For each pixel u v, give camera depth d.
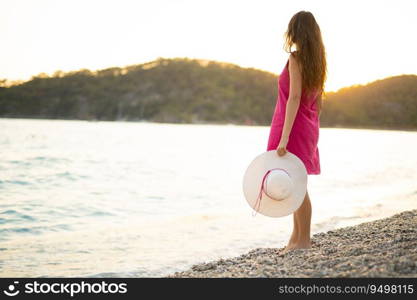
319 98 3.73
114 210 7.75
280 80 3.65
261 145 35.94
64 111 134.50
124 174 13.93
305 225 3.77
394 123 63.59
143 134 56.22
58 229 6.12
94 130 63.94
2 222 6.62
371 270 2.77
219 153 25.31
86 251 4.81
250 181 3.52
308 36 3.54
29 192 9.78
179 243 5.12
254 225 6.11
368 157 20.66
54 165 15.84
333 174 13.43
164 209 7.88
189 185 11.51
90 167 15.67
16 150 22.69
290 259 3.46
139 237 5.46
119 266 4.21
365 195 9.07
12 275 3.94
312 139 3.63
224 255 4.56
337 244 4.02
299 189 3.47
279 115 3.63
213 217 6.82
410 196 8.78
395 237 4.08
